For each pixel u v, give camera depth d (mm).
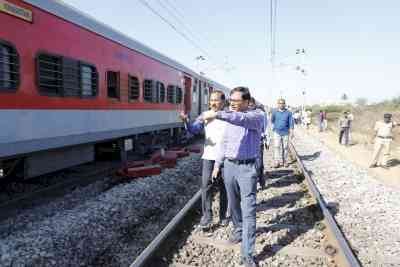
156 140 14141
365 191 8414
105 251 4852
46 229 5211
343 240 4473
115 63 9664
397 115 35906
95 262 4539
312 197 6980
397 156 16688
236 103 3955
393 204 7387
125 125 10398
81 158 8602
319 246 4727
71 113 7711
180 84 16359
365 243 5156
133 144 11820
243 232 4156
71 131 7730
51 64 7023
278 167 10734
